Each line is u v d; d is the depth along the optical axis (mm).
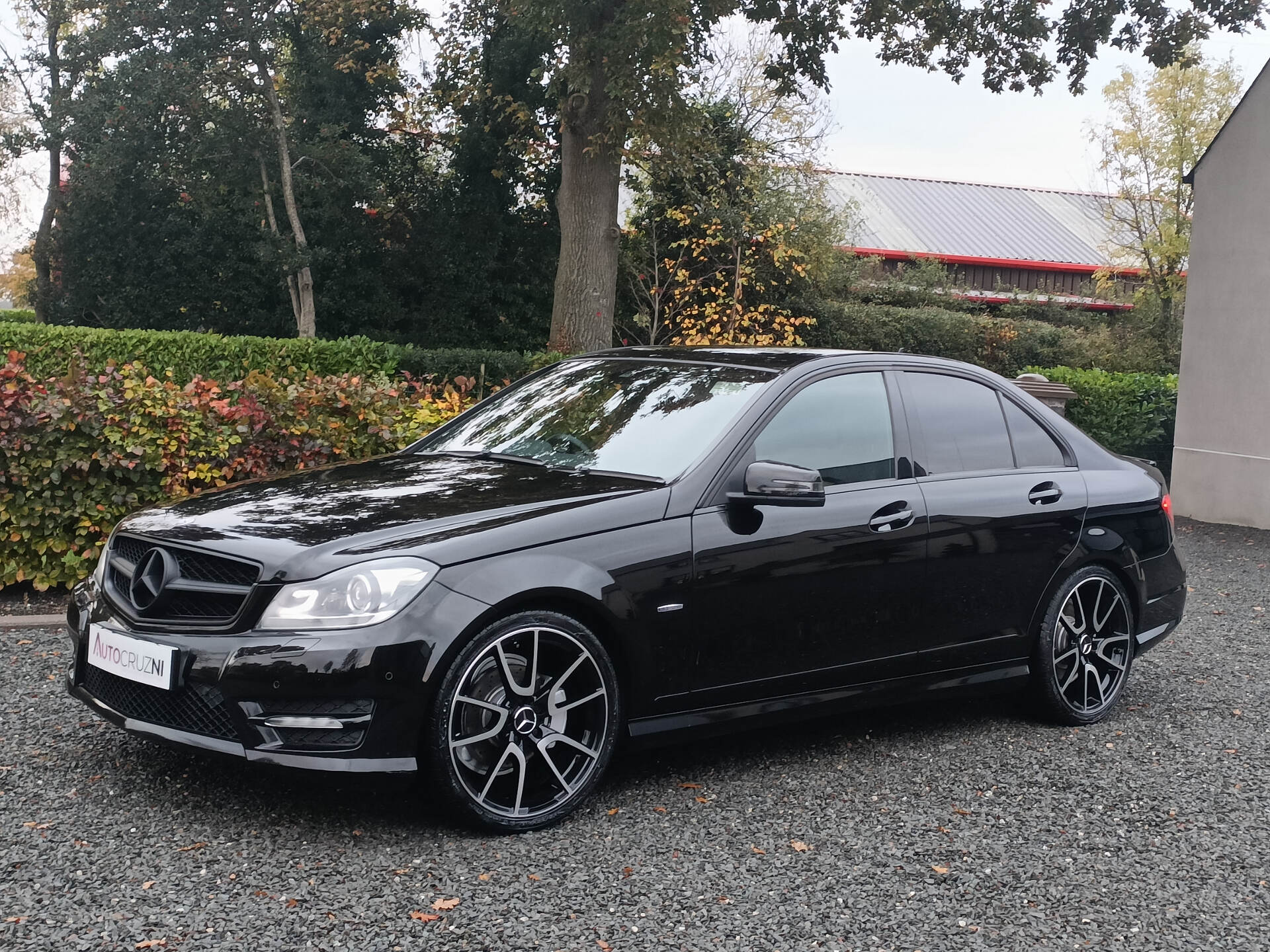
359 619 3176
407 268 25578
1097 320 30156
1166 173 28250
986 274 33094
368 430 6973
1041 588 4742
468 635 3277
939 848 3527
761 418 4070
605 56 16656
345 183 23156
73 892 2914
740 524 3855
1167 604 5258
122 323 23578
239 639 3197
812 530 4016
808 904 3098
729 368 4438
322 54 23391
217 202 23906
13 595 6176
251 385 6855
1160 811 3947
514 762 3449
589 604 3504
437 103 25094
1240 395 11641
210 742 3223
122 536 3725
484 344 25703
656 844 3436
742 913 3021
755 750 4402
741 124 22969
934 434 4570
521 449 4375
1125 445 16750
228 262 23922
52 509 5992
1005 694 4777
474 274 25156
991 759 4422
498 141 24797
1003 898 3205
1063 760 4457
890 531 4219
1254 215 11453
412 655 3195
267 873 3078
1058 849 3576
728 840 3492
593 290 17906
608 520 3623
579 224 17844
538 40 23047
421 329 25609
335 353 17984
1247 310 11555
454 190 25422
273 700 3143
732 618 3836
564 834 3471
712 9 17562
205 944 2697
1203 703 5352
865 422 4367
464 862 3215
